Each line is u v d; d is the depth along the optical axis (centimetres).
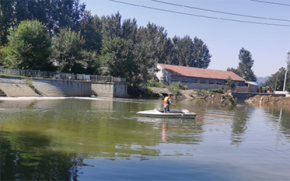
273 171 704
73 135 1040
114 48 4747
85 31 6950
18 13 5794
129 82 5341
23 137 954
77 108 2125
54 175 581
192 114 1802
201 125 1502
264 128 1516
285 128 1559
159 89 5353
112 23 8244
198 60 10131
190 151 870
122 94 4453
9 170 594
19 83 3094
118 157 754
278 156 866
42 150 786
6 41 5119
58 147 833
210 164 733
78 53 4584
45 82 3431
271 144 1057
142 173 628
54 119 1454
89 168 643
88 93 4150
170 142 997
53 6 6494
